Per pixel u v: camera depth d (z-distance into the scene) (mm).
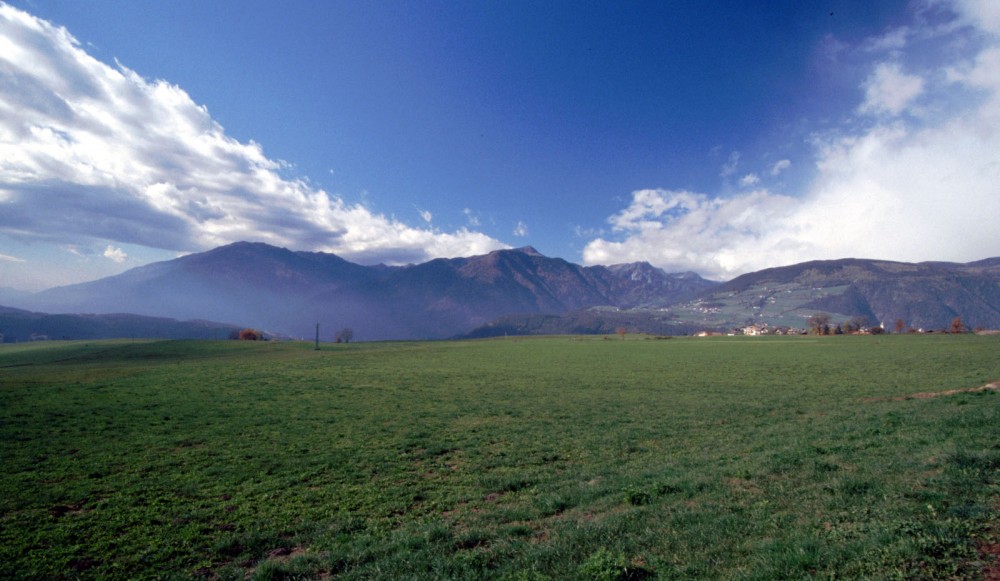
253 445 24094
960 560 6789
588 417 32719
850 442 17391
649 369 70750
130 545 11875
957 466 11586
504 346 145250
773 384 49219
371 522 13383
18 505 14625
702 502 11617
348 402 40562
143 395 41406
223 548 11672
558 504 13633
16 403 34406
